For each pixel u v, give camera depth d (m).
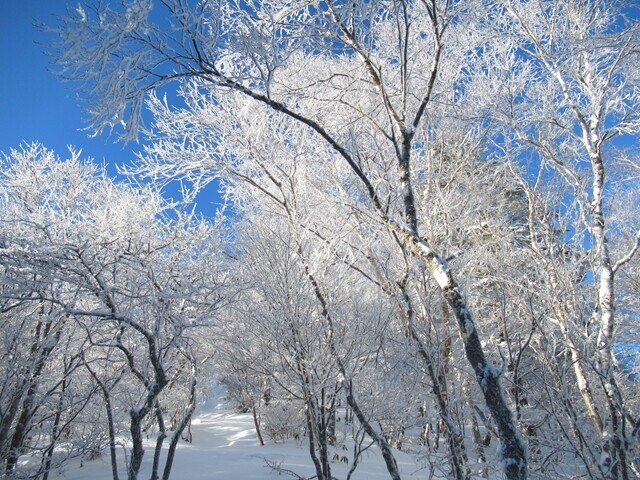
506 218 7.33
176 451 12.11
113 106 3.81
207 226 7.79
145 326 6.63
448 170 7.46
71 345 8.63
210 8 4.04
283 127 7.94
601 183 6.13
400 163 5.14
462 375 6.82
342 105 6.98
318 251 7.16
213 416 19.86
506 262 6.36
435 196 6.98
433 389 5.81
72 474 10.52
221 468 9.88
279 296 7.21
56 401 8.51
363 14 5.09
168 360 8.41
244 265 7.80
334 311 7.25
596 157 6.23
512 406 6.34
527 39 7.05
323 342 7.20
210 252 7.59
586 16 6.39
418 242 4.57
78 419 9.09
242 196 8.65
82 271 5.85
